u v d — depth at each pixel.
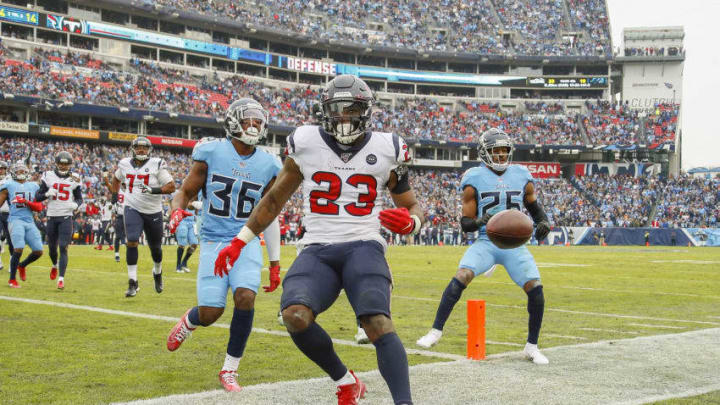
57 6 41.72
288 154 3.49
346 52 53.22
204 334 6.14
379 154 3.45
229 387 4.03
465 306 8.66
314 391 3.98
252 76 48.72
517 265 5.15
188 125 43.59
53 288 9.74
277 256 4.82
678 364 4.82
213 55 46.75
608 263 19.78
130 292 8.79
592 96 55.50
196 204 6.97
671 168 52.62
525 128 52.44
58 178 9.68
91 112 38.12
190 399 3.79
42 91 36.91
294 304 3.15
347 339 6.02
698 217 44.19
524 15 57.91
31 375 4.42
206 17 45.78
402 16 56.03
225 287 4.44
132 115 39.66
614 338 6.23
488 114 53.44
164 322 6.71
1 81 35.72
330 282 3.35
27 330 6.15
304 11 52.69
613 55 54.38
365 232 3.45
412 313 7.96
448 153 51.78
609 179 49.97
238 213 4.72
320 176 3.45
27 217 10.12
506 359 4.99
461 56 54.06
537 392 3.96
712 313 8.34
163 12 44.22
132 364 4.80
